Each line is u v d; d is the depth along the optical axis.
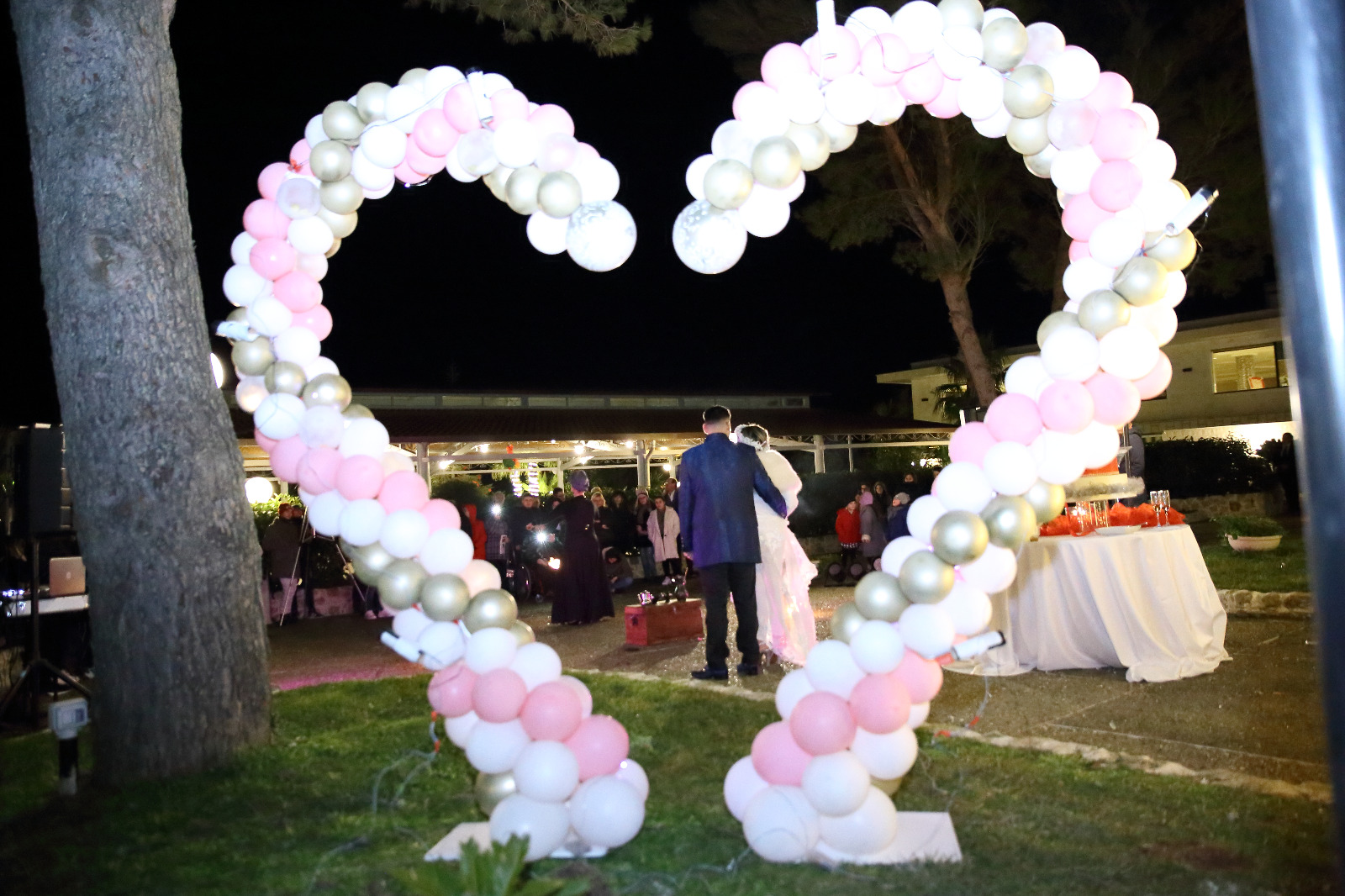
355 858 3.18
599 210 3.44
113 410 4.16
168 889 2.99
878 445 22.19
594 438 17.34
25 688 6.52
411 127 3.82
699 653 7.65
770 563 6.65
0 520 7.76
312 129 4.05
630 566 14.95
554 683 3.16
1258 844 3.00
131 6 4.35
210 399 4.40
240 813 3.67
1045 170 3.60
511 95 3.59
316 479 3.62
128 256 4.20
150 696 4.16
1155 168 3.29
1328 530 1.49
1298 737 4.31
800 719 2.88
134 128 4.29
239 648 4.40
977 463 3.17
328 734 4.84
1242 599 7.49
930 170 13.42
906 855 3.00
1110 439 3.29
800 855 2.95
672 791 3.79
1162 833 3.13
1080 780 3.68
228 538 4.38
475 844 2.65
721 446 6.27
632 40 7.53
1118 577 5.66
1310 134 1.52
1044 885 2.75
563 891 2.61
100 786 4.13
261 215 4.04
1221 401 24.84
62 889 3.03
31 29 4.30
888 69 3.39
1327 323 1.50
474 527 12.48
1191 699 5.05
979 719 4.95
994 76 3.38
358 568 3.58
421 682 6.43
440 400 21.09
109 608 4.18
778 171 3.24
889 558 3.17
